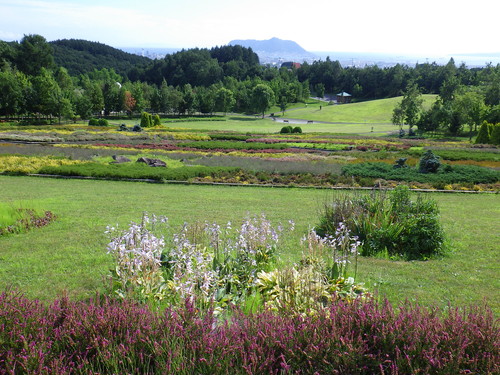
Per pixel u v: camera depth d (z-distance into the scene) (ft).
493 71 347.36
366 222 31.50
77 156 93.35
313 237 23.62
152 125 205.16
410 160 91.86
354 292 19.43
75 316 12.57
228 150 115.85
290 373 10.54
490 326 11.72
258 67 501.15
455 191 61.26
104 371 10.94
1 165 77.46
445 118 208.33
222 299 17.47
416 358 10.63
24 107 233.96
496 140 138.72
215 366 10.32
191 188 65.41
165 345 11.15
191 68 479.82
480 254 29.40
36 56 343.46
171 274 19.85
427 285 22.90
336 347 11.06
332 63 511.81
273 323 12.45
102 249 29.60
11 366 10.34
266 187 67.62
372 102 363.76
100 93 273.75
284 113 353.92
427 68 429.38
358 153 107.24
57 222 38.75
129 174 72.49
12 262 26.78
